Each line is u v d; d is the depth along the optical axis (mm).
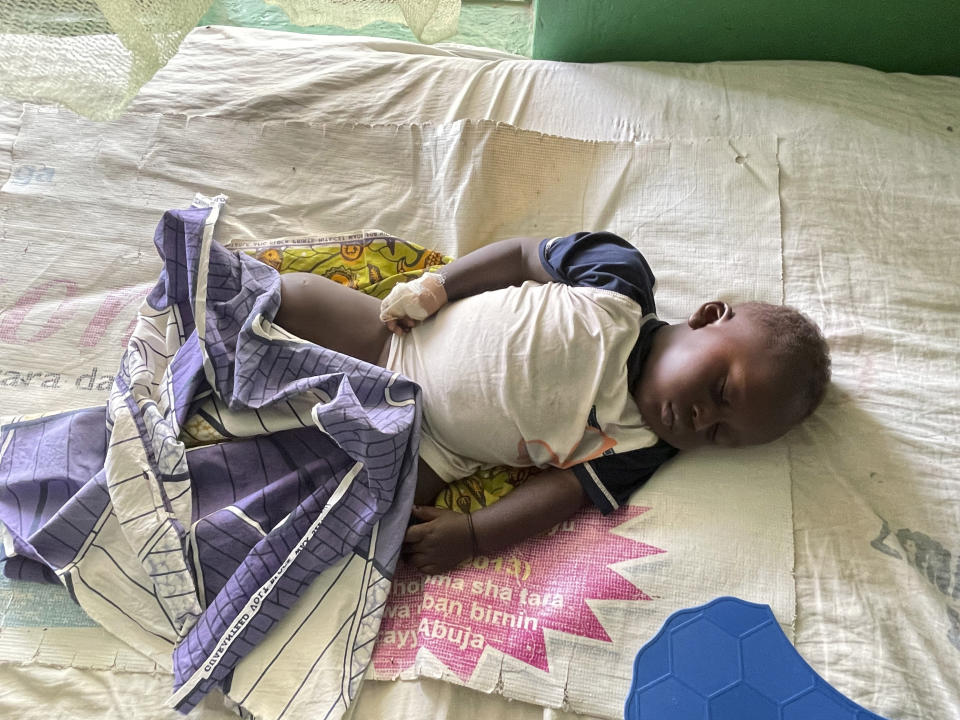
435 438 899
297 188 1133
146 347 936
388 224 1124
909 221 1065
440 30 928
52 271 1054
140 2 709
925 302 1003
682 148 1142
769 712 739
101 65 760
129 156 1128
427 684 777
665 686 752
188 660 756
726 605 797
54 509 848
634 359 898
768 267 1046
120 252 1072
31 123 1139
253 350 876
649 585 810
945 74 1264
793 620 793
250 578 781
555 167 1141
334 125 1173
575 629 785
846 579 819
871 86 1207
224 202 1061
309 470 851
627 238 1094
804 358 848
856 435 910
